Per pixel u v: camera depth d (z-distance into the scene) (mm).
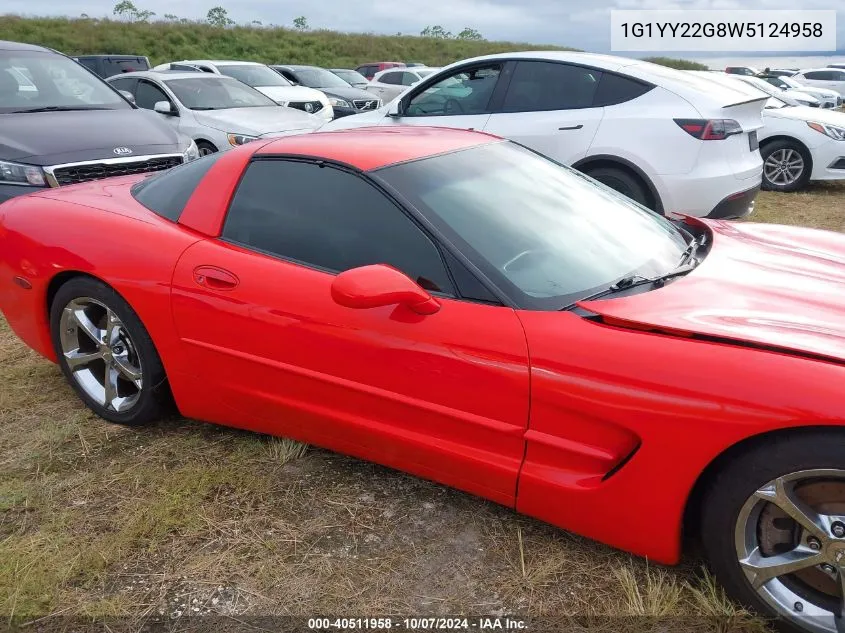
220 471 2697
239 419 2781
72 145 5184
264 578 2150
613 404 1894
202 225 2748
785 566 1796
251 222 2650
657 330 1928
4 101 5664
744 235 2824
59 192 3367
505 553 2217
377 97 15094
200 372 2732
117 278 2789
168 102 8445
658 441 1854
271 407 2611
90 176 5105
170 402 2992
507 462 2150
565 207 2635
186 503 2506
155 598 2092
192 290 2627
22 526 2416
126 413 3020
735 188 5363
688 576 2074
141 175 3717
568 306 2104
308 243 2500
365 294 1987
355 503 2484
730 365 1790
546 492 2098
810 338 1845
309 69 15852
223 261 2596
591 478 2031
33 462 2795
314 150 2637
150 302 2730
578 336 1980
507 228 2393
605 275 2287
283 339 2438
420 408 2227
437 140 2881
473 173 2639
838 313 2029
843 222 6797
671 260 2475
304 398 2506
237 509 2471
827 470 1672
